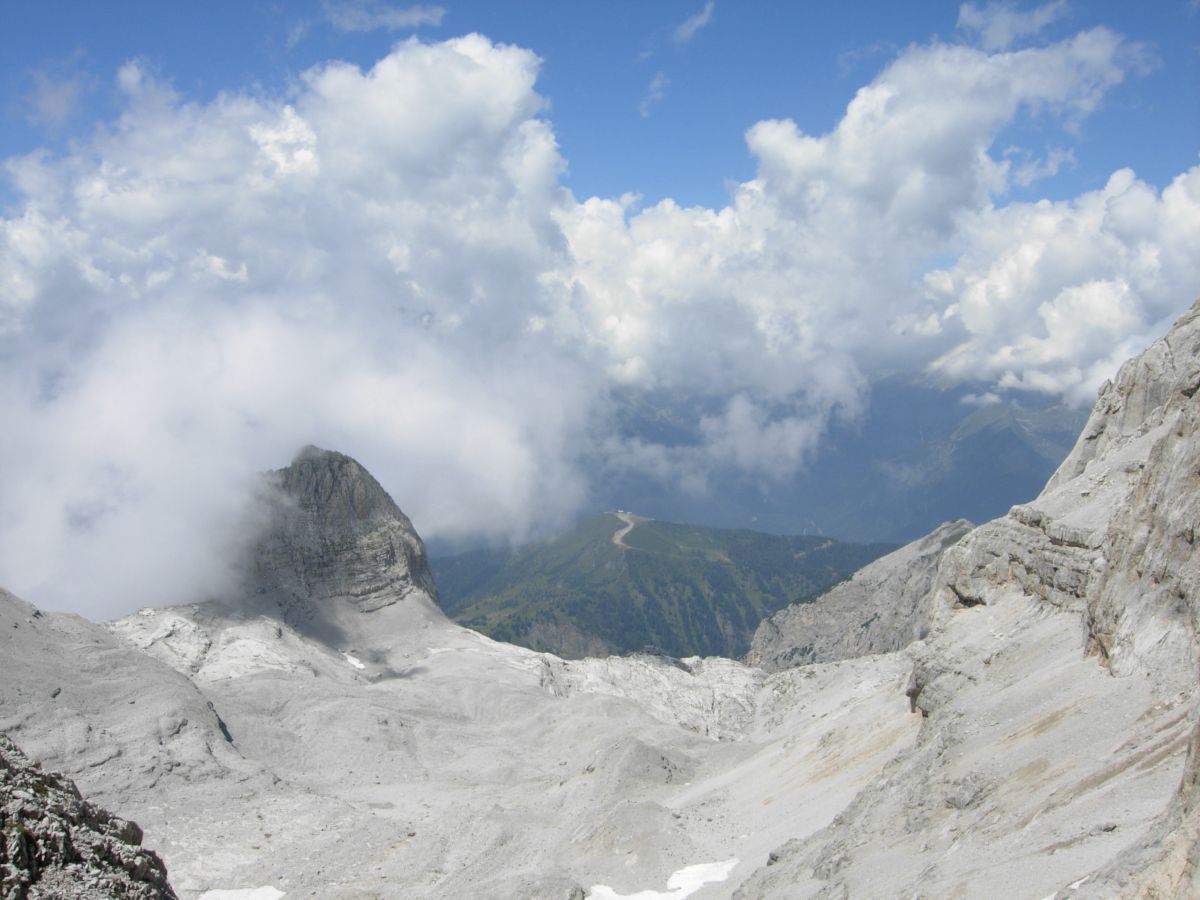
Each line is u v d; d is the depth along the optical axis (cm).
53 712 15838
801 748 13312
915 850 6412
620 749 15388
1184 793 3869
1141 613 6769
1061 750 6159
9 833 4044
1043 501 10125
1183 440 7188
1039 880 4541
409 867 11844
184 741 16362
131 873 4509
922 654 10300
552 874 10006
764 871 8606
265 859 12450
